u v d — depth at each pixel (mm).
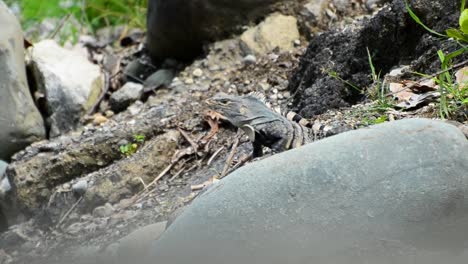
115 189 10453
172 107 11602
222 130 10750
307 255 6031
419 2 9453
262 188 6184
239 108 7992
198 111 11328
